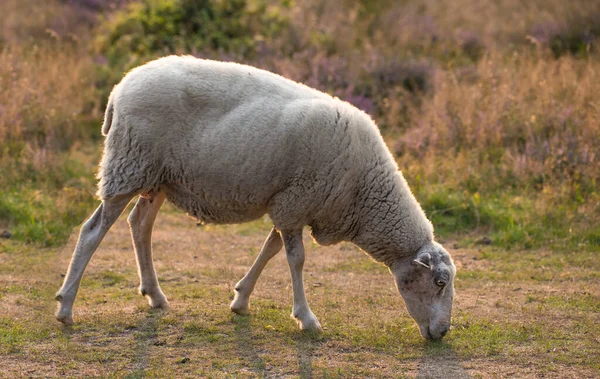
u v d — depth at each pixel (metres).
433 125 14.88
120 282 9.57
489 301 9.27
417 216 7.93
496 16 20.89
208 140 7.53
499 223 12.13
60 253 10.59
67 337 7.62
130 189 7.67
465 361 7.45
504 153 14.00
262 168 7.51
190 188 7.77
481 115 14.60
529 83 15.79
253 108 7.55
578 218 11.97
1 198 12.05
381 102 16.45
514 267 10.66
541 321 8.56
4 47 17.69
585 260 10.87
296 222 7.78
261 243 11.67
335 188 7.64
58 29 19.50
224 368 7.07
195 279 9.85
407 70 17.23
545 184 12.93
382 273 10.38
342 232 8.04
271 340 7.79
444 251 7.86
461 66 17.80
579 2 19.92
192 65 7.70
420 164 13.72
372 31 20.03
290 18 19.47
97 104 16.27
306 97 7.75
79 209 12.14
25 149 13.66
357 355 7.50
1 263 9.98
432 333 7.79
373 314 8.68
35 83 15.59
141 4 19.66
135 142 7.55
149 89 7.54
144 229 8.36
